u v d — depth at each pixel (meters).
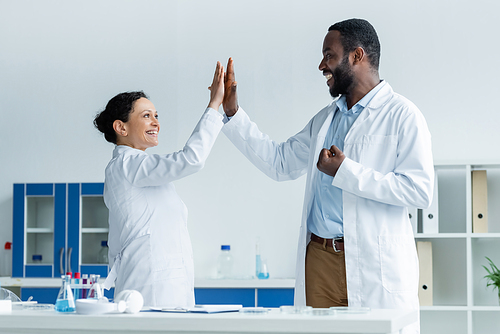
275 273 3.56
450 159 3.43
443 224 3.36
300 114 3.66
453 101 3.47
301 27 3.73
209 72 3.80
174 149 3.77
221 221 3.65
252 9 3.80
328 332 1.21
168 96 3.82
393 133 1.87
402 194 1.76
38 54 4.00
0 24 4.06
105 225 3.51
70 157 3.89
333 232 1.88
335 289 1.87
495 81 3.44
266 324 1.23
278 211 3.61
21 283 3.45
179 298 1.92
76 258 3.50
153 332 1.28
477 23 3.51
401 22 3.58
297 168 2.26
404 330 1.72
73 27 3.99
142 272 1.87
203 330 1.25
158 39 3.88
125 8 3.95
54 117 3.94
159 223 1.93
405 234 1.83
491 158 3.39
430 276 3.12
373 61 1.99
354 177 1.77
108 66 3.92
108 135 2.14
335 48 1.97
